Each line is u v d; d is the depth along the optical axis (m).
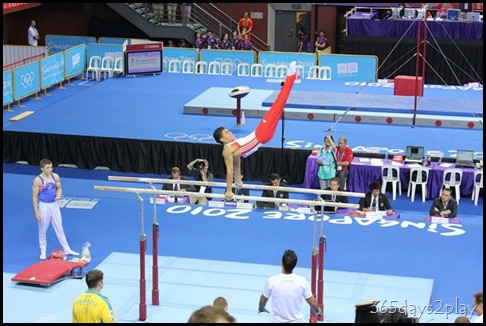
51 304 21.47
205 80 47.06
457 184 31.94
